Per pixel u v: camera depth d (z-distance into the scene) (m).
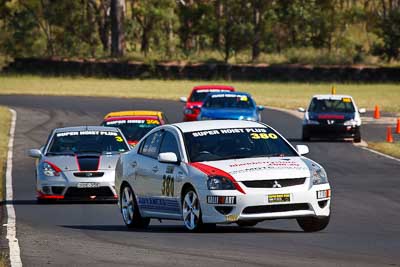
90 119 146.25
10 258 35.69
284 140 45.81
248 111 108.94
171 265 33.16
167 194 45.50
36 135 124.69
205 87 132.62
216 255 35.50
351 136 114.62
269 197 41.34
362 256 34.97
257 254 35.59
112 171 64.25
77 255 36.41
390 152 102.19
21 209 61.28
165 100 186.12
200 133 45.69
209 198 41.78
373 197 64.81
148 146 48.75
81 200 64.19
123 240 41.53
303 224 44.53
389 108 172.00
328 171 84.75
